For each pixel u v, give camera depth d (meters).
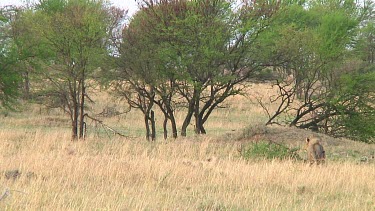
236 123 144.00
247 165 62.66
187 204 42.47
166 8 102.81
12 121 140.88
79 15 101.06
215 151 81.25
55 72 108.62
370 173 58.47
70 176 52.53
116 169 55.44
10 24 119.75
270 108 166.50
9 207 38.19
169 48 99.75
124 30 103.75
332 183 52.12
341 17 115.25
